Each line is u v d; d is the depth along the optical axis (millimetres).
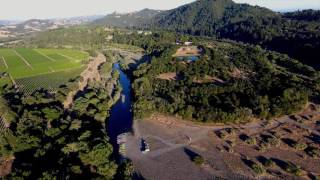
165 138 152375
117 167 123625
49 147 136625
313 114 175625
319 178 118500
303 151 138625
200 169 127312
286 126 161875
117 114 190750
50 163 129750
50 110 176000
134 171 126562
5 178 118125
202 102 185375
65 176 115625
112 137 159250
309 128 159750
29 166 125438
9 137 144750
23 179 115062
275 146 142375
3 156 136375
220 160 133125
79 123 159250
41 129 156000
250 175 122250
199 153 138750
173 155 137625
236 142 146875
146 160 134250
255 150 139625
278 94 195625
